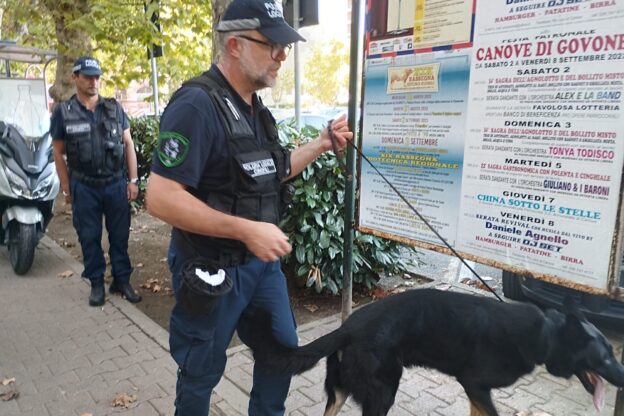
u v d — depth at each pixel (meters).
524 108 2.19
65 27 7.82
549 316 2.13
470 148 2.44
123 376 3.31
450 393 3.08
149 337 3.88
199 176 1.88
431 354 2.22
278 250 1.89
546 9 2.06
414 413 2.88
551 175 2.14
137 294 4.73
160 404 2.99
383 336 2.17
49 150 5.22
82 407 2.96
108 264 5.73
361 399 2.18
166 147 1.84
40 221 5.18
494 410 2.17
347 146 3.11
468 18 2.36
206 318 2.02
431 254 6.42
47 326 4.09
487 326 2.11
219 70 2.05
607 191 1.97
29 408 2.95
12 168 4.89
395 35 2.72
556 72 2.06
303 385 3.17
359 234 4.50
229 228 1.86
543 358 2.08
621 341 3.71
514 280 4.25
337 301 4.70
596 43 1.93
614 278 2.00
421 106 2.64
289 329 2.33
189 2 8.02
